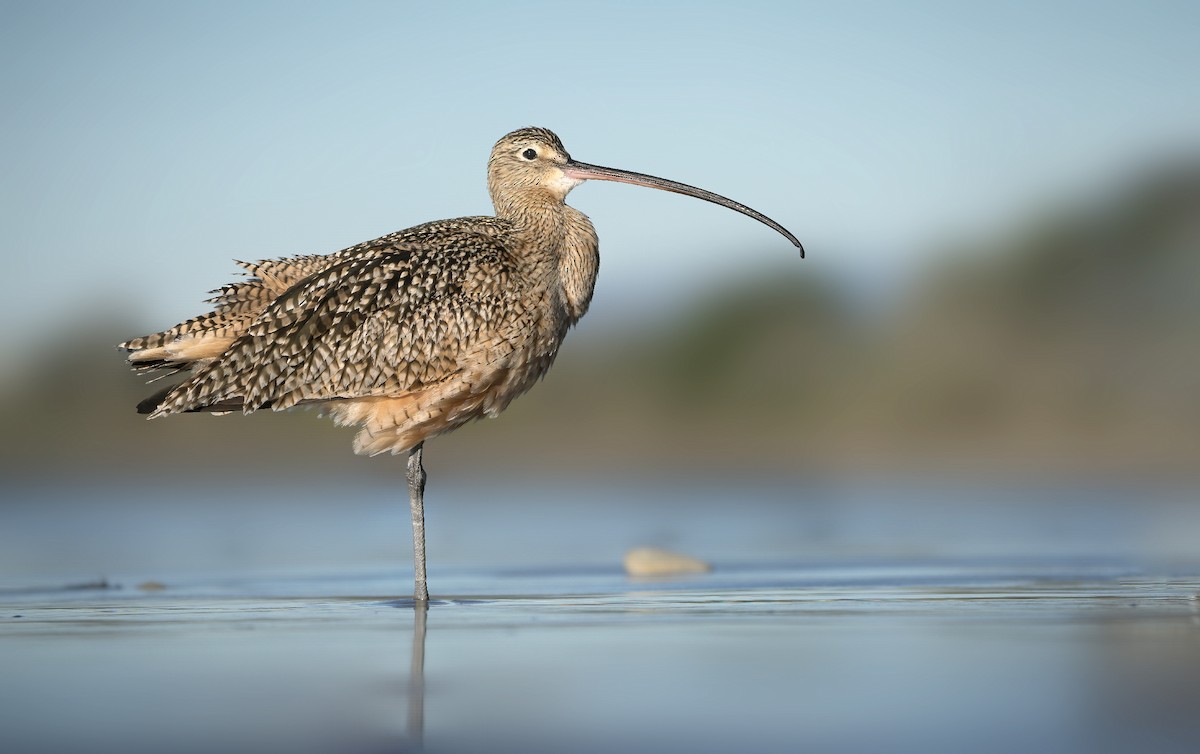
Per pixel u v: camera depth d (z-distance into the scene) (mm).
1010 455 32781
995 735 6887
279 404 13844
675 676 8359
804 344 37344
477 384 14109
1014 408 34812
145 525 21422
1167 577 13477
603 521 21391
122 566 16203
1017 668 8477
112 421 32938
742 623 10500
